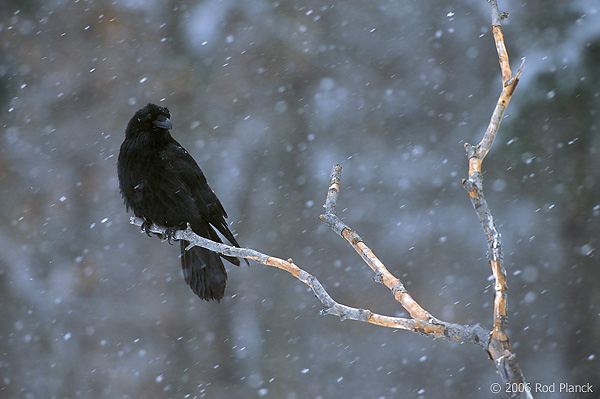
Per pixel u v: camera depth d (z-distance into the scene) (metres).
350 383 17.36
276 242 18.50
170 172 6.40
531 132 15.06
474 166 2.59
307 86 19.36
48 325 17.67
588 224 16.05
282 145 18.94
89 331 17.78
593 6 14.92
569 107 14.84
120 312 17.88
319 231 18.52
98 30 18.98
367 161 18.83
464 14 19.34
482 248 17.89
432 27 19.45
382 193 18.56
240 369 17.78
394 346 17.56
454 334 2.47
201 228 6.59
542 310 16.23
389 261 18.05
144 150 6.40
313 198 18.64
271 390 17.47
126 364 17.67
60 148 18.44
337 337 17.92
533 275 16.34
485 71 19.09
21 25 18.89
